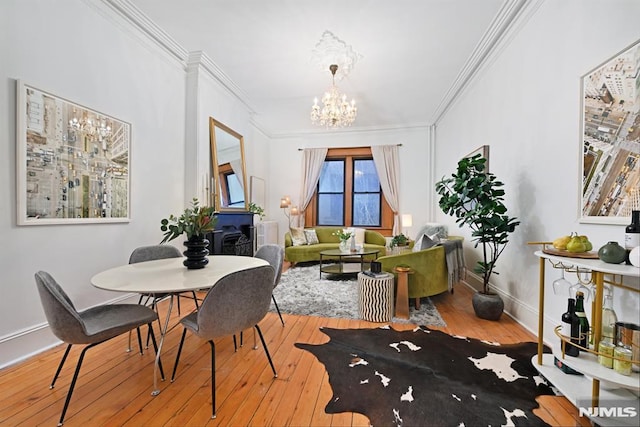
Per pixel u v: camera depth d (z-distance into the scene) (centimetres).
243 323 155
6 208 181
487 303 261
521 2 233
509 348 210
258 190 594
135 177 279
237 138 453
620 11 156
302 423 137
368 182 623
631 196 149
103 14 242
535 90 233
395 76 372
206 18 264
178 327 247
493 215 256
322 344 218
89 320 166
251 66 353
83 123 227
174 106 331
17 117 184
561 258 147
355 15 256
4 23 179
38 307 199
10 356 183
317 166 627
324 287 373
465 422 137
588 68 178
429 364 188
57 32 208
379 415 142
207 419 139
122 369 181
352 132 617
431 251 298
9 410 143
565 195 198
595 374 129
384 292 263
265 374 177
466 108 392
